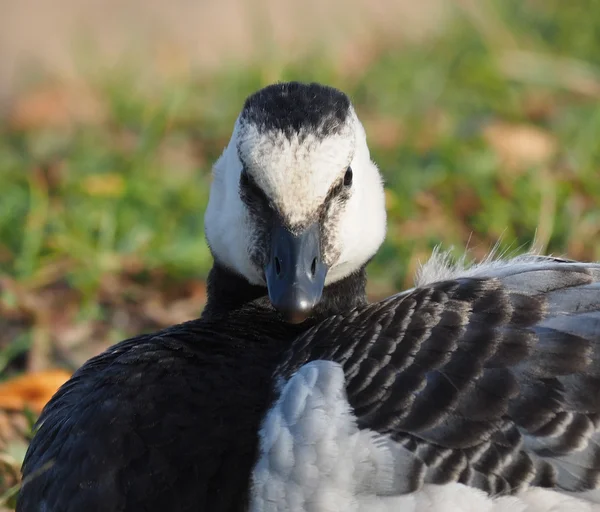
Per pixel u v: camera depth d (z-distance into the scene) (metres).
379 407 7.58
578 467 7.24
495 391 7.48
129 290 13.52
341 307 9.61
